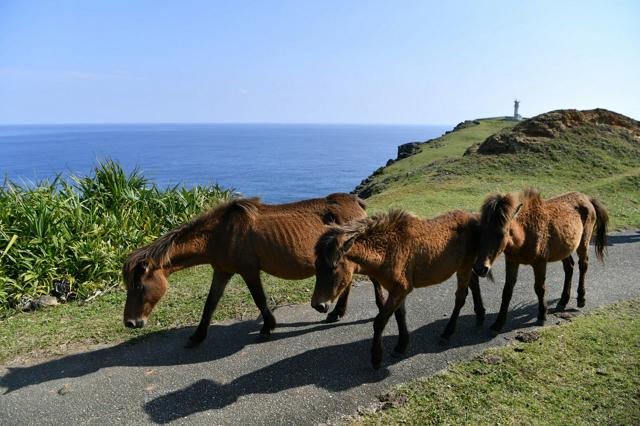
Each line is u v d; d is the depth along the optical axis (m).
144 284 5.13
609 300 6.89
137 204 9.88
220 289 5.74
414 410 4.23
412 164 28.47
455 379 4.71
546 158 19.78
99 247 8.11
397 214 5.05
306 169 98.88
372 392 4.58
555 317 6.34
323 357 5.31
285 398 4.50
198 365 5.16
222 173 83.88
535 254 5.80
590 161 19.42
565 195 6.74
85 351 5.54
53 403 4.47
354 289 7.61
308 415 4.23
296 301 7.05
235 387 4.71
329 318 6.31
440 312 6.58
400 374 4.90
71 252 7.91
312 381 4.80
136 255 5.14
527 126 22.50
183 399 4.51
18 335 5.96
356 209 6.19
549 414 4.10
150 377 4.92
